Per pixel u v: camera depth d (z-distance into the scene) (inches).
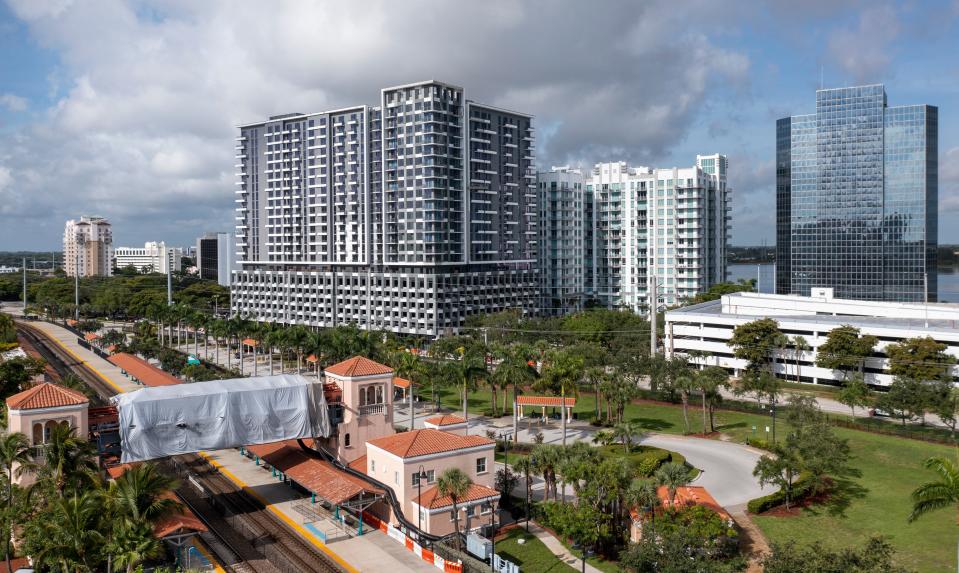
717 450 4239.7
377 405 3703.3
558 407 5142.7
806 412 4057.6
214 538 3068.4
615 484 2800.2
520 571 2699.3
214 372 6146.7
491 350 6382.9
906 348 5319.9
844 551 2154.3
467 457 3230.8
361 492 3122.5
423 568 2723.9
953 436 4222.4
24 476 2822.3
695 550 2551.7
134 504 2389.3
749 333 6176.2
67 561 2290.8
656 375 5319.9
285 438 3452.3
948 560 2655.0
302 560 2797.7
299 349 6653.5
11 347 7062.0
